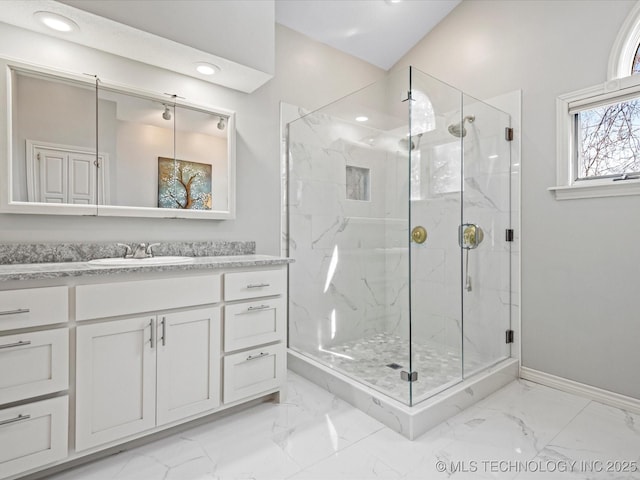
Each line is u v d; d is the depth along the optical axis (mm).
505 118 2502
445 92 2129
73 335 1407
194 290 1713
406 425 1716
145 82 2076
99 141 1910
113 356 1491
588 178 2221
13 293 1282
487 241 2381
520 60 2471
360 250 2283
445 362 2080
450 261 2146
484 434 1749
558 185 2258
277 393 2078
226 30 2043
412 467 1496
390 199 2064
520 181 2469
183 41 1881
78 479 1417
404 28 3002
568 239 2236
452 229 2164
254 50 2154
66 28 1727
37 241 1758
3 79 1649
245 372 1896
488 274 2385
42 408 1331
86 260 1864
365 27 2914
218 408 1807
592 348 2143
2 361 1262
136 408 1547
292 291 2740
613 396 2053
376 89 2184
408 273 1961
